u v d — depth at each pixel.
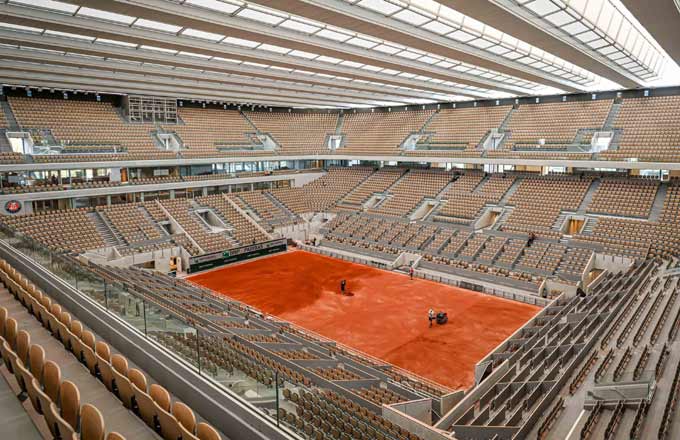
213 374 10.55
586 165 40.25
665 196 36.94
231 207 48.97
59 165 38.97
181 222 43.50
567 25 21.83
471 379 21.19
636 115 42.44
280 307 30.48
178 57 30.08
